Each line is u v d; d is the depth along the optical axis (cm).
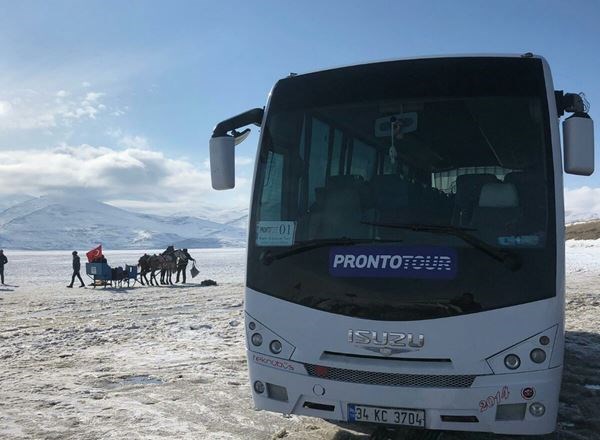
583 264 3247
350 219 414
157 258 2552
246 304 433
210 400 607
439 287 379
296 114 460
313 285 408
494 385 368
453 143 414
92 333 1115
